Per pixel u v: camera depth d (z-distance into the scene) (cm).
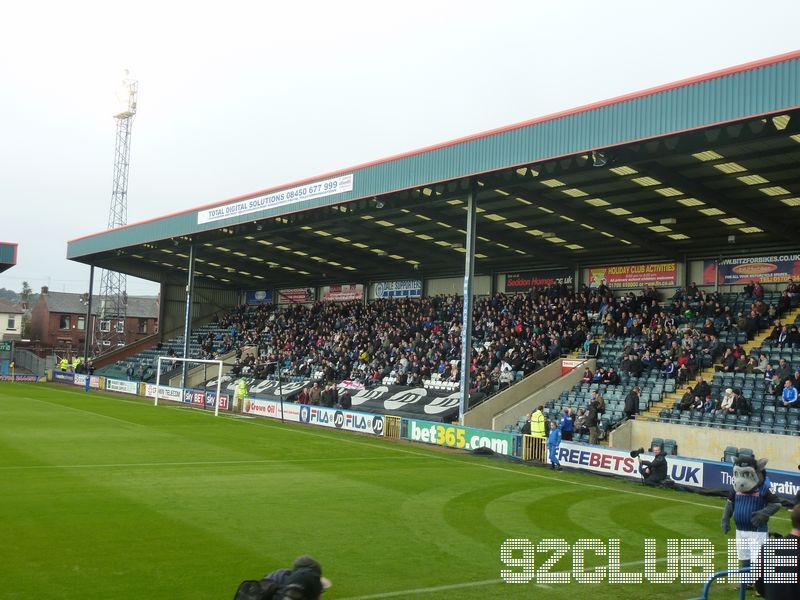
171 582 889
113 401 3991
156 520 1223
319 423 3341
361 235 3922
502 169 2389
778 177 2309
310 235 4044
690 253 3409
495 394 3062
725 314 2941
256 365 4766
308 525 1240
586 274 3903
